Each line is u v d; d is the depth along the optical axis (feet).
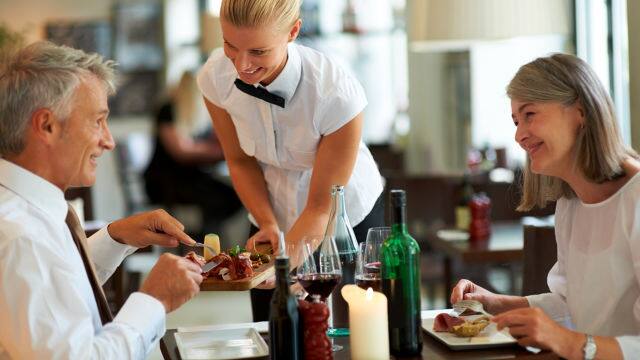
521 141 6.76
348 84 8.91
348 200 9.58
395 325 6.19
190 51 28.91
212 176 25.12
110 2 28.96
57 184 6.26
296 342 5.76
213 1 28.84
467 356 6.15
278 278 5.76
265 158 9.45
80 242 6.57
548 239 10.24
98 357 5.68
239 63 7.95
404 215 6.27
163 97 28.58
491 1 13.10
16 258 5.66
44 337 5.57
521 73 6.70
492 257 12.97
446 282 14.74
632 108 12.96
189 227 26.09
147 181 25.16
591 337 6.05
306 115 8.87
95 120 6.25
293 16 8.00
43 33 28.91
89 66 6.29
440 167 24.77
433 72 24.66
